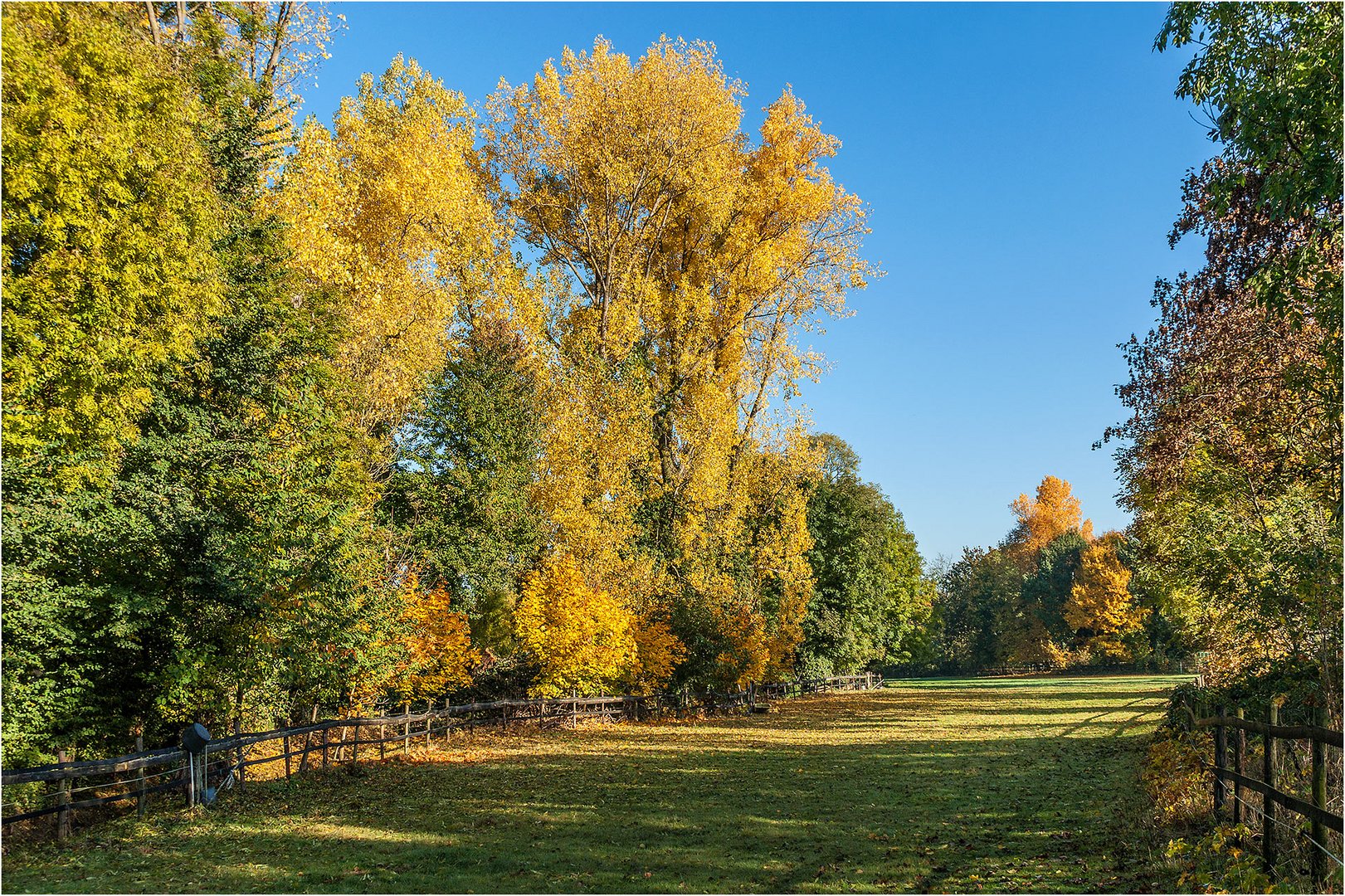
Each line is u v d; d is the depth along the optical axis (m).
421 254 25.83
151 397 13.41
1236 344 12.33
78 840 9.92
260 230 17.22
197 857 9.05
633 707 28.06
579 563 27.02
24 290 11.32
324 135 21.23
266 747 16.03
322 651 15.11
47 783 11.12
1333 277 8.33
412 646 19.56
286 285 18.09
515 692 25.38
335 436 17.80
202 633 13.63
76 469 11.80
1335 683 8.02
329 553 15.17
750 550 37.31
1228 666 12.48
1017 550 94.56
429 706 21.11
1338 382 9.05
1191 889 6.15
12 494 11.25
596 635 25.73
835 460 55.84
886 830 9.89
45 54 11.57
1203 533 11.70
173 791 12.69
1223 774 7.91
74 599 11.52
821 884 7.48
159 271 12.83
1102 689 44.53
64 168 11.38
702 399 31.67
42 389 11.78
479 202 29.08
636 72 31.91
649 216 33.97
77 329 11.68
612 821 10.74
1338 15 7.84
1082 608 66.19
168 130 13.36
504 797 12.75
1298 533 10.17
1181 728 12.73
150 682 12.95
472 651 22.39
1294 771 7.99
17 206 11.59
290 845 9.59
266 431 16.31
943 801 11.89
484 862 8.58
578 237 34.19
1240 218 11.70
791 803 11.97
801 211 34.94
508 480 30.58
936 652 87.81
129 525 12.67
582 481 27.30
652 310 32.97
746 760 17.55
